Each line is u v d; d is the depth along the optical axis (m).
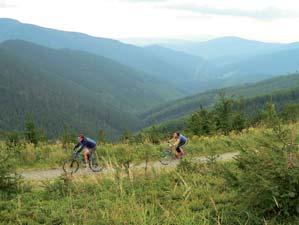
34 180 15.40
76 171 19.20
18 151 22.11
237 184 8.70
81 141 19.33
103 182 12.26
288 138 8.57
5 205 10.38
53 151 23.38
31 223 8.97
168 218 8.30
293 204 7.63
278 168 7.73
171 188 11.58
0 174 11.88
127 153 21.95
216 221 8.13
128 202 9.64
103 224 8.27
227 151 23.31
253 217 7.83
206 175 13.06
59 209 9.84
